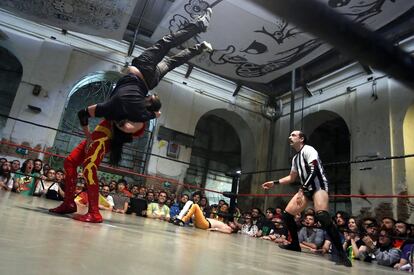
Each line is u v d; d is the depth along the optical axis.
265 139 9.52
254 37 6.23
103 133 2.18
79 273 0.63
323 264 2.03
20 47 7.01
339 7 5.07
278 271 1.18
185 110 8.50
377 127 6.54
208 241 2.18
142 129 2.32
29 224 1.26
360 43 0.84
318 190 2.59
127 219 3.16
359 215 6.37
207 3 5.50
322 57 7.57
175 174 8.00
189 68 8.42
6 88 7.82
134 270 0.75
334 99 7.80
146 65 2.28
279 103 9.59
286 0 0.76
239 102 9.36
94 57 7.69
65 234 1.16
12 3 6.11
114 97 2.08
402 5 4.97
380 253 3.48
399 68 0.93
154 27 7.60
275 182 3.27
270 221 5.38
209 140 11.02
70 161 2.23
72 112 8.21
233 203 5.37
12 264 0.61
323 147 10.09
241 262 1.27
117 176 7.88
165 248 1.27
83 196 4.05
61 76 7.23
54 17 6.39
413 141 6.04
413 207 5.52
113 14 6.12
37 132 6.79
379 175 6.21
